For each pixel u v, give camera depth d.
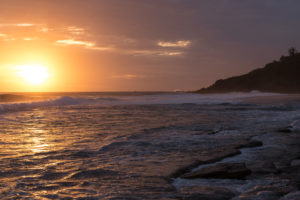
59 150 7.39
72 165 5.93
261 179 5.00
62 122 13.62
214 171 5.25
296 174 5.27
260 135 9.85
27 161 6.21
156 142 8.52
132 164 5.99
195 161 6.22
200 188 4.49
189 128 11.66
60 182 4.75
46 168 5.66
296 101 33.72
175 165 5.90
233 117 16.27
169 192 4.28
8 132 10.36
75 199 3.96
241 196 4.03
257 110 21.67
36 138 9.18
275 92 80.38
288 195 4.01
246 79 89.88
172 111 20.86
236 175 5.14
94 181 4.82
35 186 4.53
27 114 17.44
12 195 4.10
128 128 11.61
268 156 6.77
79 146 7.92
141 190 4.37
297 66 87.69
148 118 15.71
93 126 12.22
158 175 5.20
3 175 5.14
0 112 18.58
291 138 9.26
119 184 4.66
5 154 6.86
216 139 9.04
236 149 7.51
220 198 4.05
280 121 14.09
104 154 6.95
